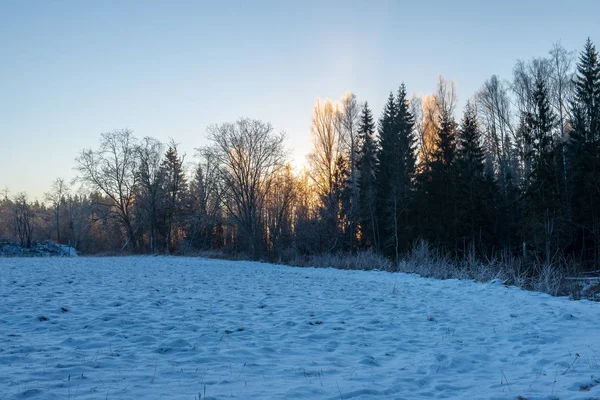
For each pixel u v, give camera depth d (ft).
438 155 139.64
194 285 48.65
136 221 182.50
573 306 36.35
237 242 167.53
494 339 24.82
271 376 16.90
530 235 111.55
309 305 35.60
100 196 202.59
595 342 23.52
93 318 27.14
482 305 37.47
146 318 27.76
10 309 29.04
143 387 14.75
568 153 115.24
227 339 23.06
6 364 17.01
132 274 61.36
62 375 15.75
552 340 24.44
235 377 16.48
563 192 112.16
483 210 129.39
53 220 248.73
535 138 113.39
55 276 54.39
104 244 220.23
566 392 15.42
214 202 180.24
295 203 158.92
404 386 16.31
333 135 156.35
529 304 37.37
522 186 119.65
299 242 140.46
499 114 140.26
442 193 137.28
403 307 35.91
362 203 148.36
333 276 68.95
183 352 20.10
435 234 136.05
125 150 168.66
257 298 39.19
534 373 18.26
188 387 14.99
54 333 23.00
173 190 175.22
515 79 134.31
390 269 80.12
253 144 143.23
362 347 22.61
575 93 120.06
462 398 14.97
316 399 14.38
